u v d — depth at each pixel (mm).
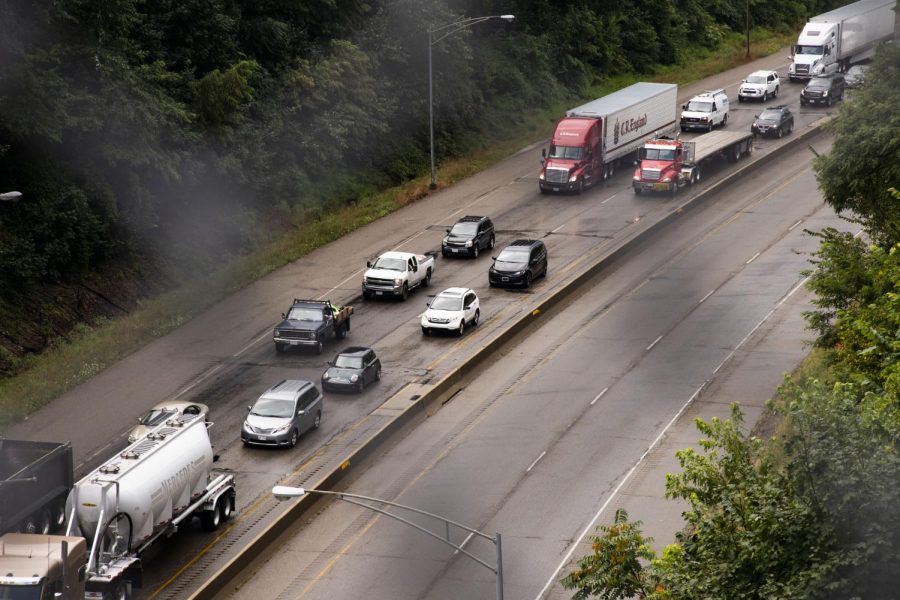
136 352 112125
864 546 39969
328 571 76188
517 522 81250
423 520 82062
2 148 115688
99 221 126625
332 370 102375
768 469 47094
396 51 179375
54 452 70875
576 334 115312
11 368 106750
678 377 103875
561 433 94500
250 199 152375
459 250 136750
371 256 138375
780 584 41219
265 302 124688
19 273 114938
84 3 126625
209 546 78438
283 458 90625
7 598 58969
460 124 189125
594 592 50906
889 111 99125
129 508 70750
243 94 148750
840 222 143000
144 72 135625
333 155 164250
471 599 72062
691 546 46688
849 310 73938
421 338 114188
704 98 188750
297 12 171250
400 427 96812
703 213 150500
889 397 45812
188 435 78625
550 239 141125
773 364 105312
